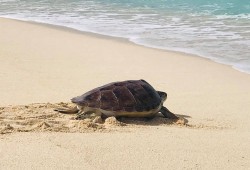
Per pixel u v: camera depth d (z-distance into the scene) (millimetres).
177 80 10914
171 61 12719
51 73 11211
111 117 7473
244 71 11766
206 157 6113
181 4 22891
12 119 7422
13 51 13617
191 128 7527
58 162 5641
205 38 15375
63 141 6402
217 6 22047
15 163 5547
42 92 9539
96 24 18172
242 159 6105
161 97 8141
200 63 12500
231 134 7273
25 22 18859
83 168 5512
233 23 17828
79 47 14375
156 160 5898
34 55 13180
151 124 7629
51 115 7730
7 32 16719
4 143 6207
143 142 6578
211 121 8055
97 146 6281
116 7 22297
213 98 9547
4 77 10609
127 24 18031
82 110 7652
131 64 12367
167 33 16281
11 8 22828
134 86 7883
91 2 24141
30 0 25484
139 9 21594
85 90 9797
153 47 14359
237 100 9414
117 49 14102
